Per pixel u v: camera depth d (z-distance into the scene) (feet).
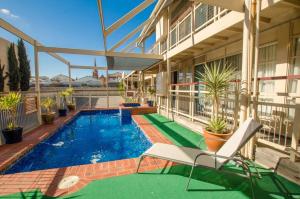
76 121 33.40
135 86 94.22
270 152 10.85
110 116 38.86
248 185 9.23
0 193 8.89
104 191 8.85
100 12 15.12
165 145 11.85
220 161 9.12
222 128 13.79
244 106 12.19
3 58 56.65
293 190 8.75
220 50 22.33
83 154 17.43
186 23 26.25
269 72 16.02
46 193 8.82
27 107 22.11
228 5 11.97
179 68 35.22
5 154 14.70
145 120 28.66
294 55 13.71
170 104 29.63
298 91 13.38
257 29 11.36
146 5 20.12
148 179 9.93
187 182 9.59
